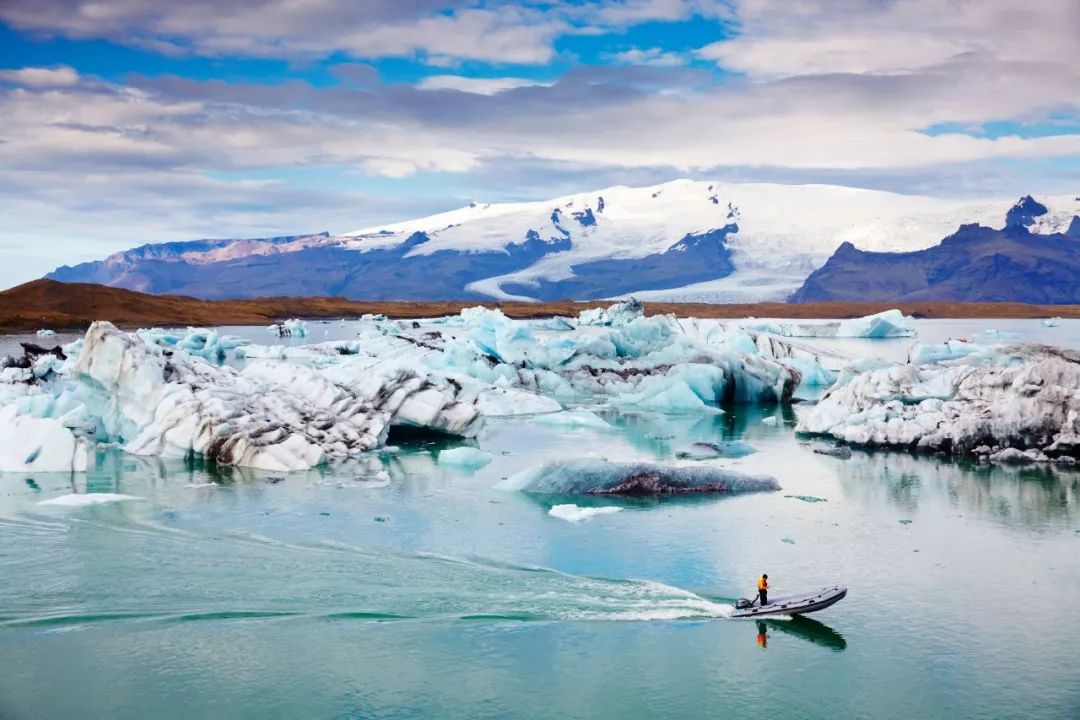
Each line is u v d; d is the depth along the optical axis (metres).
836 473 51.84
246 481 48.38
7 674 26.77
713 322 114.69
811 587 33.59
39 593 32.03
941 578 34.66
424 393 62.72
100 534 38.44
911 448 58.66
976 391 59.62
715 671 27.52
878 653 28.64
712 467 48.31
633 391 86.38
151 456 54.12
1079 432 54.41
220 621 30.16
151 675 26.84
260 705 25.42
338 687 26.33
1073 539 39.38
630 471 47.31
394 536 38.75
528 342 92.88
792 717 25.09
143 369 55.62
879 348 144.88
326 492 46.25
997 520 42.12
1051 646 29.00
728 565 35.88
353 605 31.41
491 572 34.69
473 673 27.23
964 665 27.84
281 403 57.56
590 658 28.19
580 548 37.56
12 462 50.38
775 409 80.75
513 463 54.28
